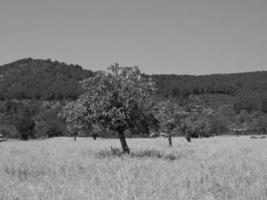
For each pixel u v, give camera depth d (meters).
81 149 27.31
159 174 12.81
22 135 73.56
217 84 183.00
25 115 75.50
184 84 192.88
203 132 55.72
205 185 10.62
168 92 180.50
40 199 9.16
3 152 24.31
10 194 9.62
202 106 156.50
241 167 14.27
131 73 21.98
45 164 16.09
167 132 33.50
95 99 21.56
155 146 31.44
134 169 13.83
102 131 22.22
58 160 17.81
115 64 22.16
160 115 22.62
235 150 24.41
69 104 22.62
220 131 94.50
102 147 30.47
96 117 21.28
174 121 33.31
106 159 17.44
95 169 14.17
